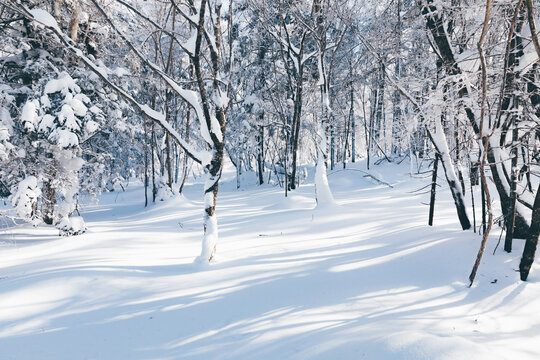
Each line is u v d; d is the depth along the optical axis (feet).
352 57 76.43
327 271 17.79
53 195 45.32
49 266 21.08
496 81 17.84
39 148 41.11
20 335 12.38
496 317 12.32
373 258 19.30
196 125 86.94
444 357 9.33
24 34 43.83
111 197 87.10
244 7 61.67
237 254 22.76
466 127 20.81
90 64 18.90
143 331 12.61
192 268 19.89
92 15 44.80
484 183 14.43
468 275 15.67
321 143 41.98
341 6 42.37
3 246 31.32
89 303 14.85
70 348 11.59
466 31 21.40
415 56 28.86
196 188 95.35
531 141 19.52
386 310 13.17
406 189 54.60
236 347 11.33
